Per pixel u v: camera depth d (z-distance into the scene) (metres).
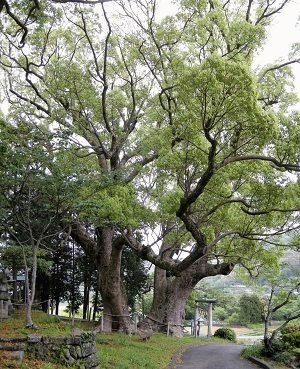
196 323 31.22
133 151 19.86
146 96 21.03
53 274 25.39
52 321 15.02
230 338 28.77
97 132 20.31
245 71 9.39
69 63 18.39
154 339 19.98
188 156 12.55
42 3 12.66
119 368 10.95
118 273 20.17
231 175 12.80
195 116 10.98
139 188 16.64
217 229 16.03
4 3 9.70
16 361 8.82
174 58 12.04
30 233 12.41
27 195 12.82
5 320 14.28
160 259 15.61
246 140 11.70
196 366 14.31
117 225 16.47
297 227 13.79
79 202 11.87
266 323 17.30
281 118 11.68
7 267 17.95
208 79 9.51
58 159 11.50
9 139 11.22
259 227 14.70
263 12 16.81
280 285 18.08
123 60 20.52
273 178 12.34
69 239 24.81
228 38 11.20
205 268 23.38
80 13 17.94
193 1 15.84
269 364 14.70
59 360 9.69
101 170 15.25
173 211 14.12
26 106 21.48
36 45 19.66
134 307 29.02
